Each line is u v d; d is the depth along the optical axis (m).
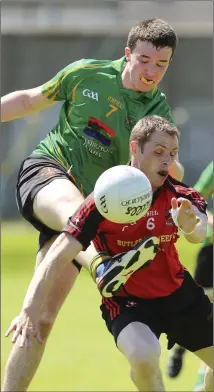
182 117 89.19
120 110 19.39
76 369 28.97
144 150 16.69
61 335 35.59
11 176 88.31
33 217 19.28
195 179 90.50
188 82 95.88
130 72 19.00
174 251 17.59
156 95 19.67
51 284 16.09
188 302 17.66
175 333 17.92
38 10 94.38
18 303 42.75
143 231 17.03
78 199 18.23
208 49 95.75
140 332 16.30
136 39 18.67
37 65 96.12
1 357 30.03
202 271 26.38
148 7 92.00
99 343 33.81
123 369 29.05
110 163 19.78
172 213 16.42
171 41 18.56
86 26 93.81
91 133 19.52
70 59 95.94
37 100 20.02
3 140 88.94
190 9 92.12
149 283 17.28
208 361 18.20
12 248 68.00
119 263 15.99
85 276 56.28
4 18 94.31
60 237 16.25
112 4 93.31
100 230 16.98
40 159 19.70
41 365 29.58
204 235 16.92
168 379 28.45
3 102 19.89
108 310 17.19
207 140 92.12
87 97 19.45
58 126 20.08
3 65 95.19
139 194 15.45
